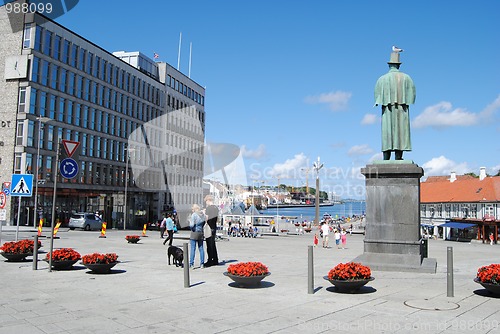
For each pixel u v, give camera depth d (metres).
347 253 25.27
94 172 58.50
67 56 54.78
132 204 59.28
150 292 11.07
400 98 16.55
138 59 68.88
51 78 52.19
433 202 78.38
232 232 46.94
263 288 11.80
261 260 19.55
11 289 11.07
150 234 42.62
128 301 10.00
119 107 63.22
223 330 7.81
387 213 16.05
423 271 15.05
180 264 16.00
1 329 7.55
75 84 55.88
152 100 65.50
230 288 11.73
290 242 37.53
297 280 13.27
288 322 8.39
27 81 49.06
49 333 7.39
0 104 49.56
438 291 11.70
